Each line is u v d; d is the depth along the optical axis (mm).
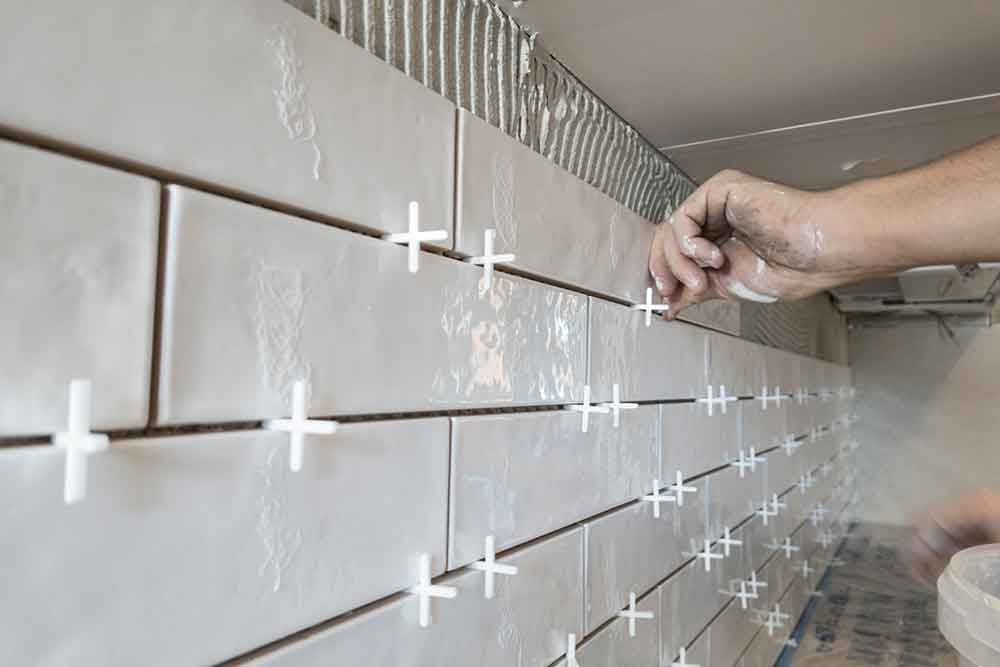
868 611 3156
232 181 544
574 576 1078
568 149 1215
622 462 1247
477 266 857
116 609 453
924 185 866
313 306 614
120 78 466
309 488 606
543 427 998
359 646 658
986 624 996
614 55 1157
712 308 1799
